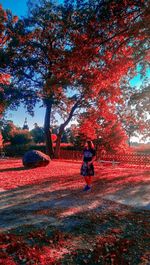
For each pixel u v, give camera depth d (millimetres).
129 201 9398
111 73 14422
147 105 20969
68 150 38750
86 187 11102
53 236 6102
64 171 16828
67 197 9930
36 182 12906
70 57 13492
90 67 14328
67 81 14242
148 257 5211
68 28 13648
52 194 10422
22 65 29688
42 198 9781
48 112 34688
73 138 43719
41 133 62156
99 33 12844
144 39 13477
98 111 24828
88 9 12508
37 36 27469
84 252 5398
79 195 10242
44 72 30172
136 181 13172
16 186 11969
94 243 5805
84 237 6129
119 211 8164
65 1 14008
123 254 5316
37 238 5984
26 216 7578
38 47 27781
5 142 53344
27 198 9797
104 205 8844
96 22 12508
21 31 27859
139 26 11547
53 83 14422
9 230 6430
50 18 25594
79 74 14430
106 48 13703
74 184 12414
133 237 6113
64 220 7250
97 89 15477
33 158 18547
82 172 11023
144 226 6809
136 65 17047
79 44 13195
